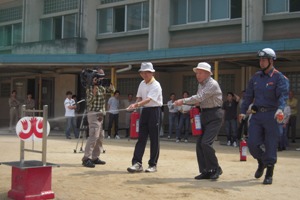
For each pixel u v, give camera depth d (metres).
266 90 7.16
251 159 10.45
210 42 19.33
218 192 6.46
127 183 7.06
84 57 18.72
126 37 22.14
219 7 19.22
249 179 7.61
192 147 13.64
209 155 7.41
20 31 26.27
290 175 8.11
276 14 17.53
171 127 16.97
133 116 8.88
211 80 7.43
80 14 22.64
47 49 23.08
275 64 17.45
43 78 24.00
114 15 22.61
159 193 6.32
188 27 19.91
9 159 9.91
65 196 6.06
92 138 8.84
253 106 7.29
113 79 18.58
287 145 14.04
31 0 24.81
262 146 7.50
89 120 8.91
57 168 8.56
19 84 25.17
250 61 16.28
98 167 8.80
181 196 6.14
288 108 13.24
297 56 14.43
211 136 7.41
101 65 18.55
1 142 14.24
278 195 6.33
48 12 24.94
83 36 22.58
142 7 21.56
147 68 8.12
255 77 7.41
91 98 8.84
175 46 20.33
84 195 6.14
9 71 23.12
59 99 23.28
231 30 18.92
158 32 20.20
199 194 6.29
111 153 11.40
